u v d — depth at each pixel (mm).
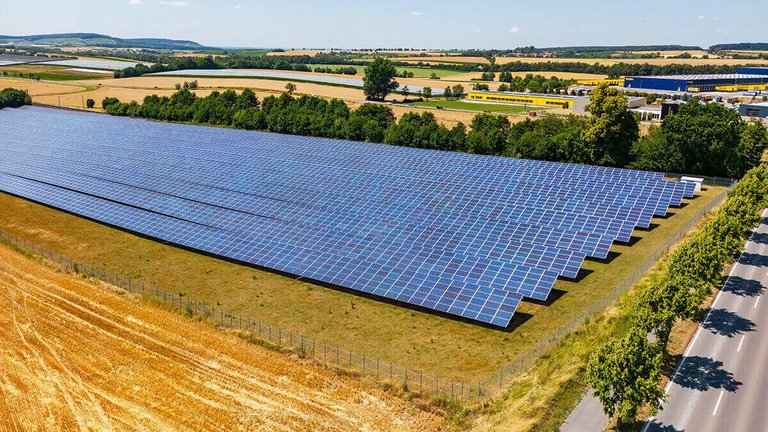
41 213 87750
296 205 77625
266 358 47750
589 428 38000
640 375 36500
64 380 44750
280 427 39438
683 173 109375
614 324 50375
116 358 47719
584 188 80500
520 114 191000
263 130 159625
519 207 73875
